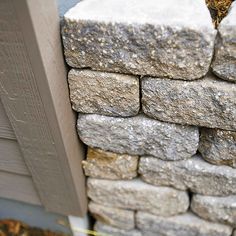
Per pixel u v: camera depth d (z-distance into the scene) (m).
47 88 0.78
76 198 1.14
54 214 1.37
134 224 1.30
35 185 1.16
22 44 0.71
